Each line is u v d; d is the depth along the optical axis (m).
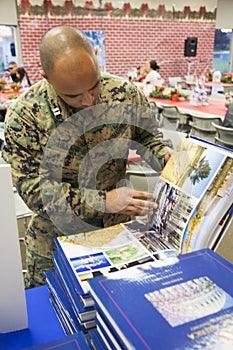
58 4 6.88
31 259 1.08
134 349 0.41
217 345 0.41
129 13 7.51
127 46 7.73
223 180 0.67
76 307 0.61
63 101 0.91
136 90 1.06
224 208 0.65
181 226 0.72
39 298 0.82
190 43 8.06
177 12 7.93
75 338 0.58
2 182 0.59
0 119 3.94
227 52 8.88
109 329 0.48
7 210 0.61
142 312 0.47
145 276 0.54
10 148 0.93
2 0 6.46
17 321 0.71
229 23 8.56
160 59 8.14
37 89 0.94
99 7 7.21
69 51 0.75
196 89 4.71
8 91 5.32
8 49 6.96
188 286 0.51
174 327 0.44
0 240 0.63
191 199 0.72
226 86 6.54
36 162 0.92
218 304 0.48
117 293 0.50
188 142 0.81
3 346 0.68
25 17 6.70
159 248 0.72
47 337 0.70
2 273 0.66
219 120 3.85
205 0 8.08
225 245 1.00
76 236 0.79
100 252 0.71
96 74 0.79
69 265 0.67
